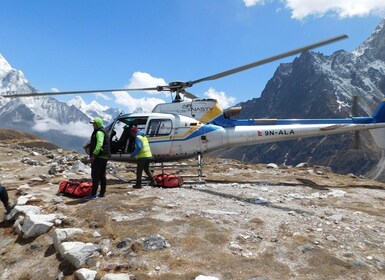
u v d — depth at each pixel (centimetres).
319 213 906
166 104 1470
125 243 681
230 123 1472
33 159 2259
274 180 1491
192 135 1398
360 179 1619
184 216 830
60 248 677
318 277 571
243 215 855
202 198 1023
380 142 1537
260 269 591
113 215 831
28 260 705
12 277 666
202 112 1452
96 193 1045
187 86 1417
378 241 719
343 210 955
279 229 765
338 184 1436
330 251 658
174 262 614
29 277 654
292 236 723
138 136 1188
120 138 1377
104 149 1028
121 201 958
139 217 821
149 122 1391
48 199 1027
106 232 733
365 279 571
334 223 818
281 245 678
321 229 769
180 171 1828
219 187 1230
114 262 627
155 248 662
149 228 741
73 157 2288
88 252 648
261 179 1516
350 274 582
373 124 1512
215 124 1457
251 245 681
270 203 989
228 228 759
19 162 2112
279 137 1471
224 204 955
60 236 707
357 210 962
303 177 1591
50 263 670
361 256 647
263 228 767
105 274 585
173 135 1390
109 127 1389
